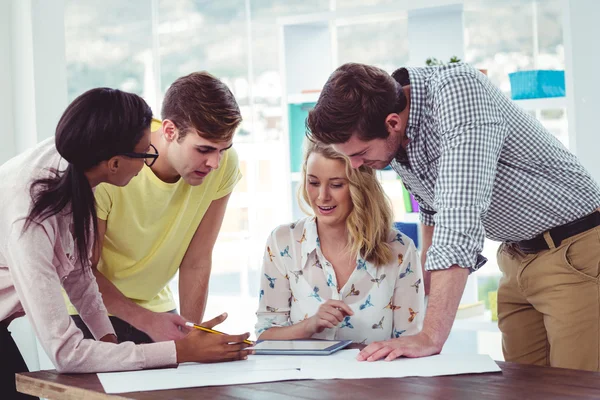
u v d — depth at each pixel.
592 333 1.97
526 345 2.24
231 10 4.52
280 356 1.77
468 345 3.84
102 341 1.82
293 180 3.56
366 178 2.06
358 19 3.49
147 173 2.08
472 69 1.81
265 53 4.50
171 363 1.68
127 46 4.47
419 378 1.50
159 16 4.53
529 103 3.08
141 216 2.14
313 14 3.48
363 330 2.07
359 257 2.07
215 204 2.33
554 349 2.04
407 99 1.89
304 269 2.12
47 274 1.60
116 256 2.21
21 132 3.67
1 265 1.72
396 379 1.50
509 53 3.88
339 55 4.29
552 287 2.02
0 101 3.66
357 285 2.08
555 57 3.80
